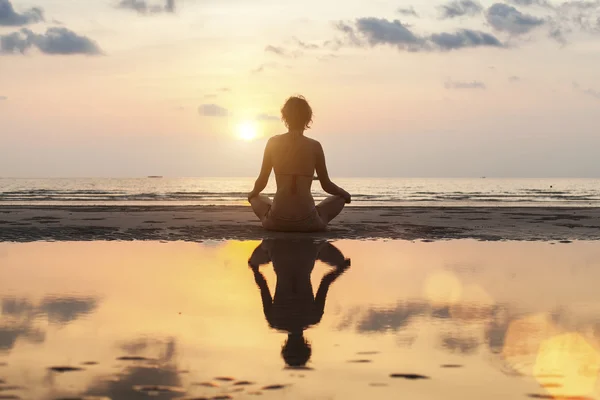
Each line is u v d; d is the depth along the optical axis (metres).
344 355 2.04
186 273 4.13
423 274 4.13
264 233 7.35
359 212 12.63
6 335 2.31
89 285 3.60
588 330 2.44
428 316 2.72
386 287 3.56
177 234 7.22
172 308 2.90
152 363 1.93
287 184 7.38
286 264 4.63
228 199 22.64
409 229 8.17
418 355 2.05
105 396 1.61
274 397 1.62
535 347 2.16
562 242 6.58
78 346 2.14
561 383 1.75
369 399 1.61
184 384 1.72
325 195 31.67
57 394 1.62
